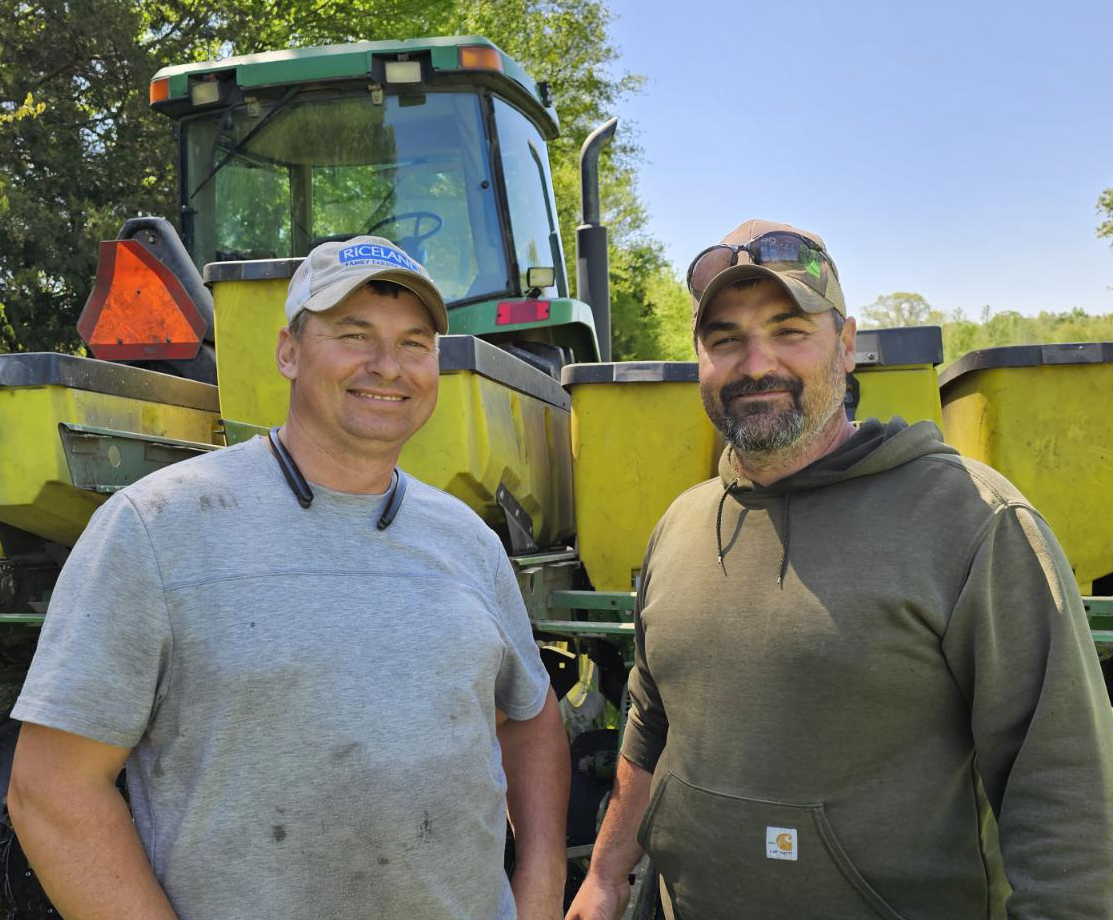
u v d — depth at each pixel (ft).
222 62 14.62
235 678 4.75
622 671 11.21
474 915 5.24
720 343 6.27
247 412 9.75
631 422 9.78
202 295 12.10
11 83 45.55
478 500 9.59
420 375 5.59
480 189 14.30
